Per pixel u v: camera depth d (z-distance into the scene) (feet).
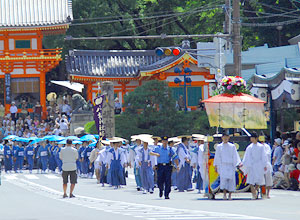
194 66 476.54
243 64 360.89
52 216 126.93
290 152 201.26
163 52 254.27
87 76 492.13
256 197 168.86
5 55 533.96
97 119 334.65
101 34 549.54
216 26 515.91
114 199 177.58
